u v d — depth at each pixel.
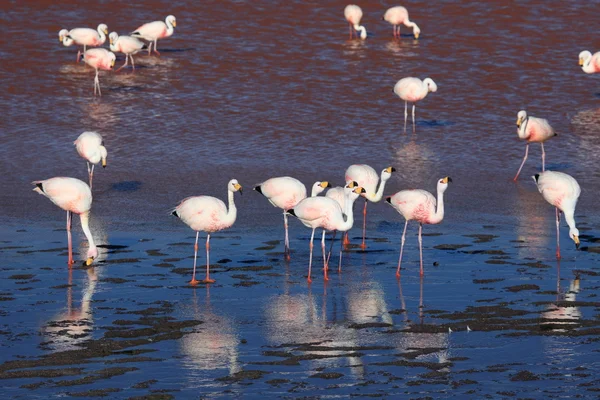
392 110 27.64
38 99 28.00
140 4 37.81
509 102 28.48
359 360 11.70
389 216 18.81
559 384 10.95
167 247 16.69
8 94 28.38
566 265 15.63
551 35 34.88
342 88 29.48
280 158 23.09
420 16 37.12
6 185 20.64
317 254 16.44
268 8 37.56
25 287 14.45
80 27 35.12
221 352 11.95
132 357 11.77
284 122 26.22
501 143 24.70
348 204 15.09
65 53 32.97
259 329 12.79
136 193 20.23
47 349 11.98
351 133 25.38
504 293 14.23
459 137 25.14
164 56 32.69
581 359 11.67
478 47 33.75
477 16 36.84
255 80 30.12
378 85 29.86
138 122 26.03
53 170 21.92
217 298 14.07
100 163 22.44
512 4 37.75
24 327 12.76
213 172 21.83
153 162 22.66
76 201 15.70
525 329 12.71
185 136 24.88
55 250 16.47
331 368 11.45
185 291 14.38
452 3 38.16
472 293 14.26
